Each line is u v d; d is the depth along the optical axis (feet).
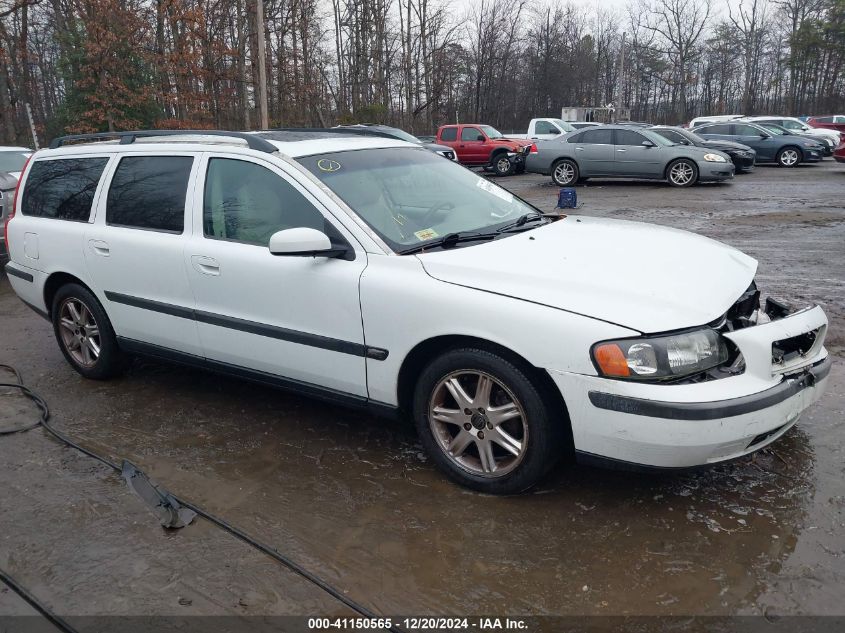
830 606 8.32
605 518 10.27
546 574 9.12
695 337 9.54
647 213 41.29
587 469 11.64
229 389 15.69
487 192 14.42
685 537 9.73
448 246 11.68
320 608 8.68
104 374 16.17
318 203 12.03
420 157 14.53
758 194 48.88
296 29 123.44
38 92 130.82
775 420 9.71
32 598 9.02
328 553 9.72
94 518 10.76
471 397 11.01
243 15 107.45
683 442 9.27
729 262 11.82
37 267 16.55
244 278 12.70
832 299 21.15
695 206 43.65
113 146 15.43
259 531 10.27
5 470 12.33
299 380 12.63
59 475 12.10
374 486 11.40
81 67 86.69
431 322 10.66
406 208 12.57
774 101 215.92
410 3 139.64
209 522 10.57
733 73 216.13
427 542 9.88
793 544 9.48
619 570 9.13
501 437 10.67
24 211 17.16
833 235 31.91
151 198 14.38
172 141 14.66
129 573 9.44
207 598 8.90
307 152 12.97
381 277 11.20
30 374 17.17
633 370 9.35
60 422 14.25
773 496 10.61
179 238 13.73
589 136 59.47
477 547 9.72
